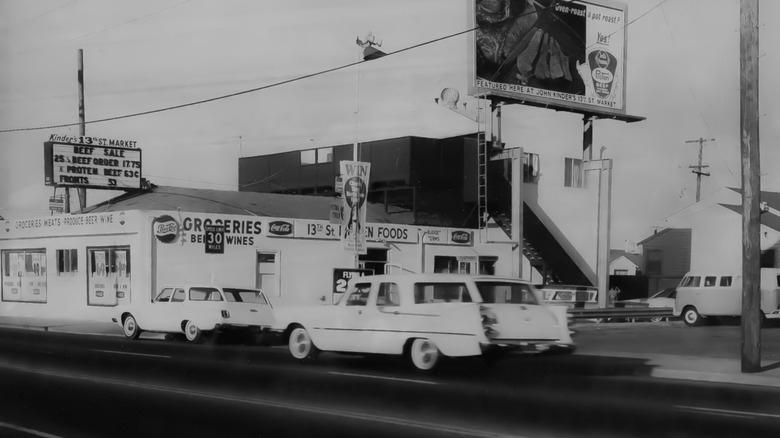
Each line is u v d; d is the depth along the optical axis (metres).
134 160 36.44
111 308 29.70
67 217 32.09
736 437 8.26
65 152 34.69
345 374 13.54
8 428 8.93
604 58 34.56
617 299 38.53
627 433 8.48
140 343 20.73
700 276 28.31
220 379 13.01
